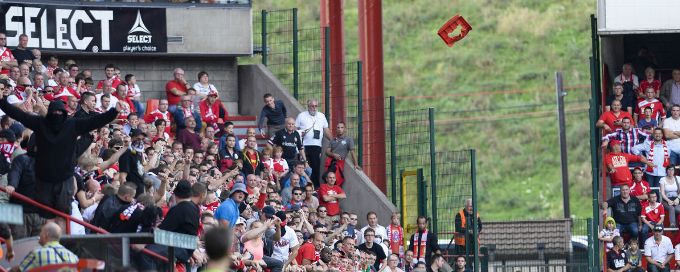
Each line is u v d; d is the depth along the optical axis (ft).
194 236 124.36
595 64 241.96
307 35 272.51
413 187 231.50
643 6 233.76
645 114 228.22
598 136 239.50
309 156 225.76
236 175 191.52
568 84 515.09
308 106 227.40
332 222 217.56
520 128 495.00
